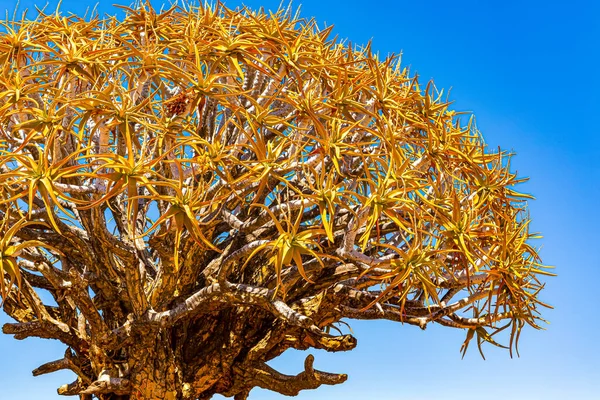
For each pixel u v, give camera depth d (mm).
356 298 12883
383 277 9711
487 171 11891
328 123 10648
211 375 12844
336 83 10711
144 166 8914
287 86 11875
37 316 12570
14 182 8578
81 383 13023
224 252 12609
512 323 12766
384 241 13422
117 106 9180
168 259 11281
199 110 9641
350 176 11695
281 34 10875
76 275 10883
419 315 12938
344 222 11961
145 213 13156
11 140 9969
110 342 11406
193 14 12266
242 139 11102
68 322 12820
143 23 11953
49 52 11188
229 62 10438
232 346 12789
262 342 12836
